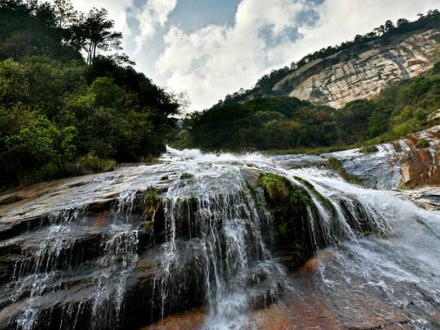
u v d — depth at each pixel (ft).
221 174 25.73
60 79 54.39
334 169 68.59
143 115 66.80
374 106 190.60
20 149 33.35
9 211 21.80
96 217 19.35
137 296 14.47
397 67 289.33
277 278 17.24
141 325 14.32
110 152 49.29
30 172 34.45
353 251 21.67
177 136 191.01
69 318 13.35
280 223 20.77
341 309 14.64
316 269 18.81
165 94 103.71
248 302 15.30
